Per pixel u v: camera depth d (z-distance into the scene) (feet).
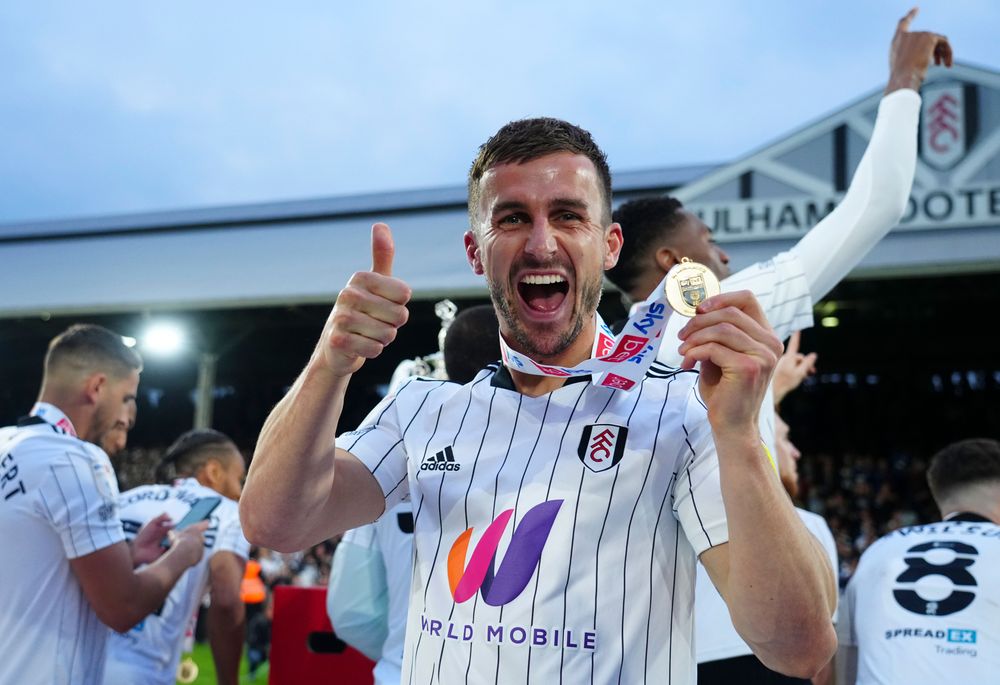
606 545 3.57
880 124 6.50
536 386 4.00
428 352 49.42
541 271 3.81
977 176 21.75
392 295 3.42
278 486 3.70
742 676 5.90
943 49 6.70
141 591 7.30
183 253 34.06
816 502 46.75
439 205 30.35
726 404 3.20
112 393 8.07
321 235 32.42
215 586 9.55
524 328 3.92
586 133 4.12
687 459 3.67
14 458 7.11
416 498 4.02
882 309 37.86
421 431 4.15
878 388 53.16
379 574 7.40
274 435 3.74
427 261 29.71
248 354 55.98
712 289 3.43
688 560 3.74
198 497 9.80
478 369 6.81
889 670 7.63
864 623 8.05
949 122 22.16
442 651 3.67
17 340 51.24
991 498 8.25
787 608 3.21
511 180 3.89
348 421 58.49
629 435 3.71
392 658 6.96
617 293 23.82
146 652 8.49
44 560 6.98
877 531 44.39
